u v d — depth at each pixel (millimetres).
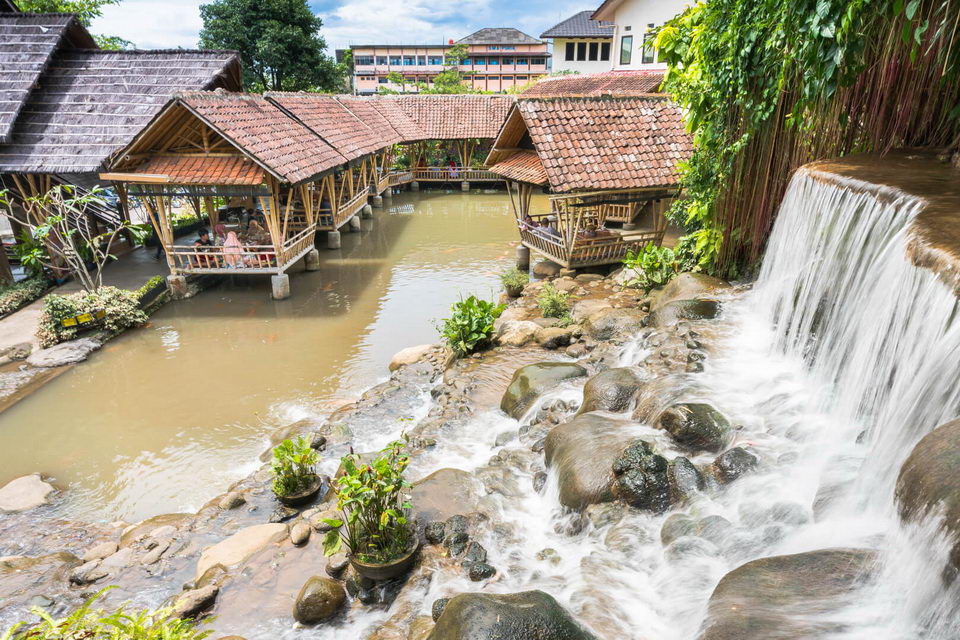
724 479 5023
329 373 11180
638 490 5148
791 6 6738
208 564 5980
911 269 4613
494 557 5320
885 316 4918
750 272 9547
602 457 5656
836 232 6219
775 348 7039
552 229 15414
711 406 5875
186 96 13297
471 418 8203
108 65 17609
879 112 7309
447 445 7617
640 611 4133
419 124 31125
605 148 13648
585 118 14047
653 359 7398
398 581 5371
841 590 3277
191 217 21766
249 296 15492
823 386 5809
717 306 8516
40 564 6359
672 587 4199
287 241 15992
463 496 6215
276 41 35562
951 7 5805
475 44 69312
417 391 9641
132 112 16281
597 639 3873
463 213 26484
